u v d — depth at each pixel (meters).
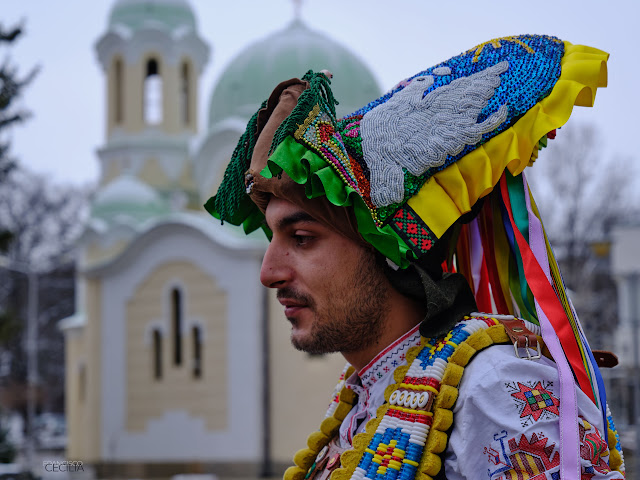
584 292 30.97
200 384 25.00
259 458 24.02
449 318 1.98
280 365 24.50
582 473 1.79
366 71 26.83
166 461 25.16
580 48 2.15
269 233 2.37
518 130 2.05
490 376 1.83
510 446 1.78
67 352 29.61
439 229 2.01
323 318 2.02
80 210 44.94
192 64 30.30
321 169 1.92
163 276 25.92
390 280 2.02
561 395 1.83
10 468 15.88
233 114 27.56
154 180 29.44
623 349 24.61
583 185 33.72
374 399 2.04
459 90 2.08
